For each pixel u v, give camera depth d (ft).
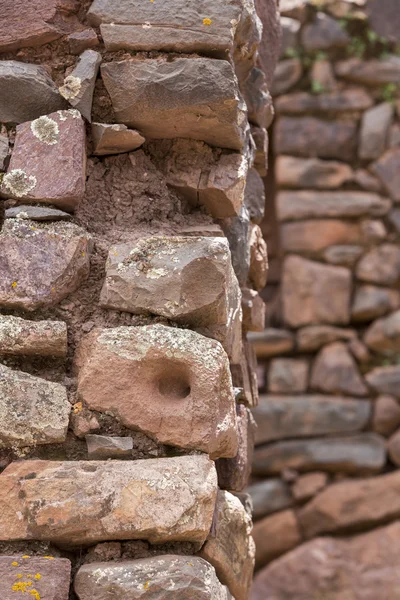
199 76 5.49
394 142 16.15
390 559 14.79
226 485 5.91
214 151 5.97
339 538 15.20
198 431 5.07
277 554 15.33
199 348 5.16
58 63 5.73
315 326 15.84
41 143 5.47
